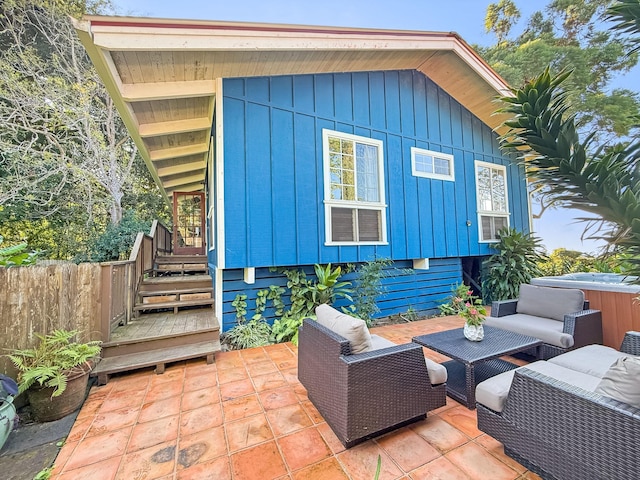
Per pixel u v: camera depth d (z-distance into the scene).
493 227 7.28
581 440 1.50
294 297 4.84
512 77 9.03
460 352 2.62
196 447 2.06
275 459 1.94
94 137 10.51
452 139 6.71
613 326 3.54
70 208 10.32
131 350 3.39
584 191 0.98
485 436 2.13
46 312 2.84
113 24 2.98
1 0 8.88
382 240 5.55
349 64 4.93
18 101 8.91
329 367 2.19
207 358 3.45
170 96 4.00
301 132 4.81
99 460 1.96
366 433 1.98
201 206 9.09
